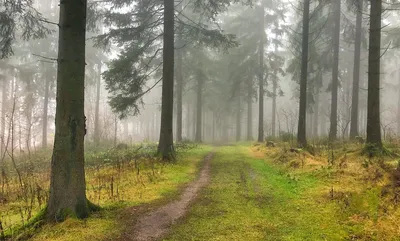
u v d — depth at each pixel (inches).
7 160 672.4
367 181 278.4
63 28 231.9
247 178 374.6
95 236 197.2
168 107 535.8
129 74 576.1
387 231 182.9
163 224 221.3
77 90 232.7
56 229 205.0
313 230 200.1
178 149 711.1
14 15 407.2
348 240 182.1
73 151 229.9
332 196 254.1
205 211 249.0
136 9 571.5
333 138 740.0
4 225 221.3
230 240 191.2
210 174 415.2
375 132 412.5
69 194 226.1
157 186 340.5
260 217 230.8
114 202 274.4
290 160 454.0
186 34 628.7
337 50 784.9
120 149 777.6
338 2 778.2
